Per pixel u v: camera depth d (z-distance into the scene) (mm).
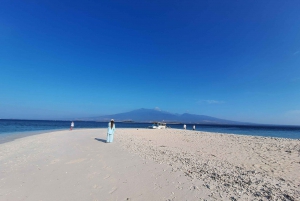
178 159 8922
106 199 4723
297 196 4789
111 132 15703
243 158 9766
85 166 7605
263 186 5492
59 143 14750
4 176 6363
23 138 19109
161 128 51250
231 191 5113
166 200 4652
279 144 15445
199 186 5453
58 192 5113
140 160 8633
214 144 15484
